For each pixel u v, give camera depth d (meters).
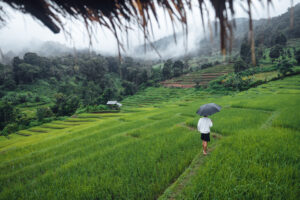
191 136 8.37
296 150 5.13
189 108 22.98
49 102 81.00
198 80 85.75
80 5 1.04
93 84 94.56
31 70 95.38
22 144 18.33
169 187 4.20
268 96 24.34
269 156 4.88
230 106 19.41
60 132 23.73
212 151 5.95
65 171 6.01
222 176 4.20
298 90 31.12
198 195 3.53
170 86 87.62
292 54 86.19
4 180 6.46
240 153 5.25
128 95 84.12
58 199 4.25
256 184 3.69
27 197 4.62
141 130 12.25
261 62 84.44
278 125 8.91
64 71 115.56
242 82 51.16
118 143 9.56
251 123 10.01
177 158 5.71
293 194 3.23
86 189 4.38
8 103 48.09
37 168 7.25
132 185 4.41
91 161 6.75
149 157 6.13
